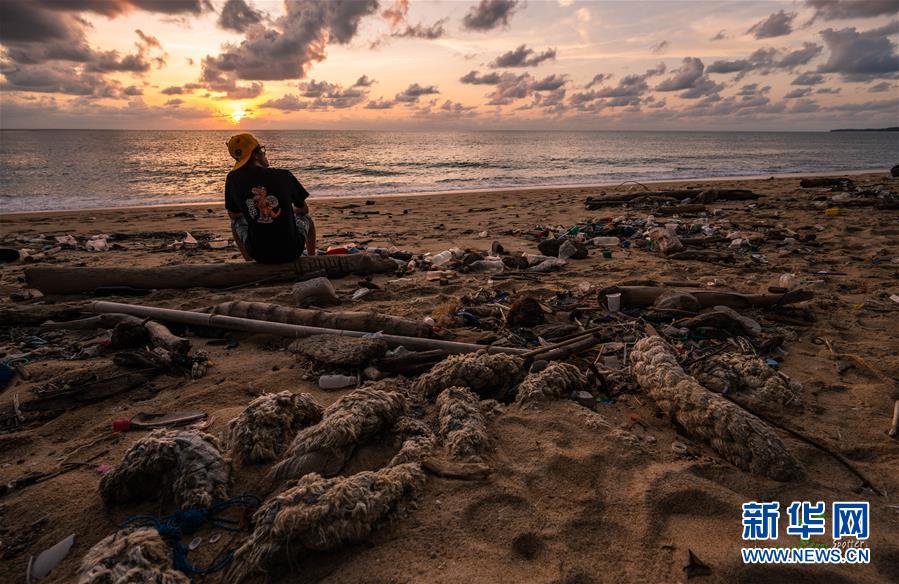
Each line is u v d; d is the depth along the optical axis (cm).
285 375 342
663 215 1120
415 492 214
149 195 1909
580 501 214
